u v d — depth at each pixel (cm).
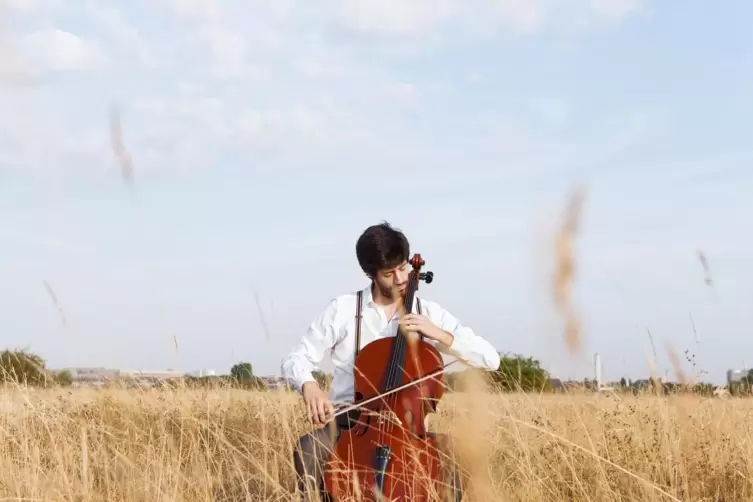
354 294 427
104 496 407
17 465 428
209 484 409
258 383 607
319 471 371
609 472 387
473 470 158
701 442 409
